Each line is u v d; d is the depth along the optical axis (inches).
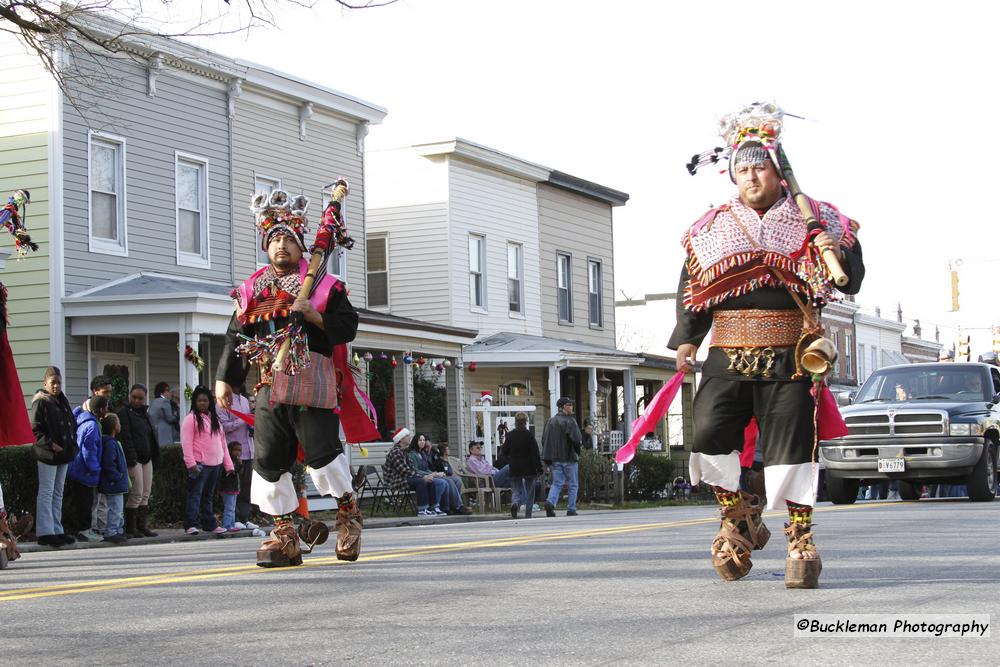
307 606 221.1
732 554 239.1
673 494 1219.2
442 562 294.4
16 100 793.6
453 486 861.2
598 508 988.6
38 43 654.5
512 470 806.5
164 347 870.4
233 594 241.0
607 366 1286.9
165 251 864.9
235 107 932.0
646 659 163.6
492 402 1225.4
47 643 188.1
